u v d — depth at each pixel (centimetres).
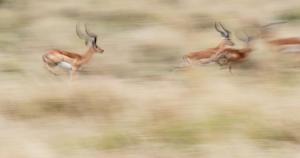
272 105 3488
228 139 3080
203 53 4450
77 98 3625
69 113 3547
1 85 4056
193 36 5362
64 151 2994
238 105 3438
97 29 5697
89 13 6150
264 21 5797
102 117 3425
